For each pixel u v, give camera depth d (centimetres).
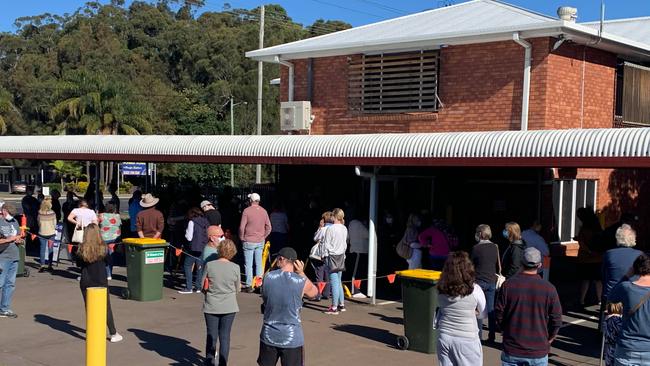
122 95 5662
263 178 4834
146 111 5797
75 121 5603
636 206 1875
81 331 1098
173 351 985
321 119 1897
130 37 9456
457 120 1650
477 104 1617
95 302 786
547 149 1035
